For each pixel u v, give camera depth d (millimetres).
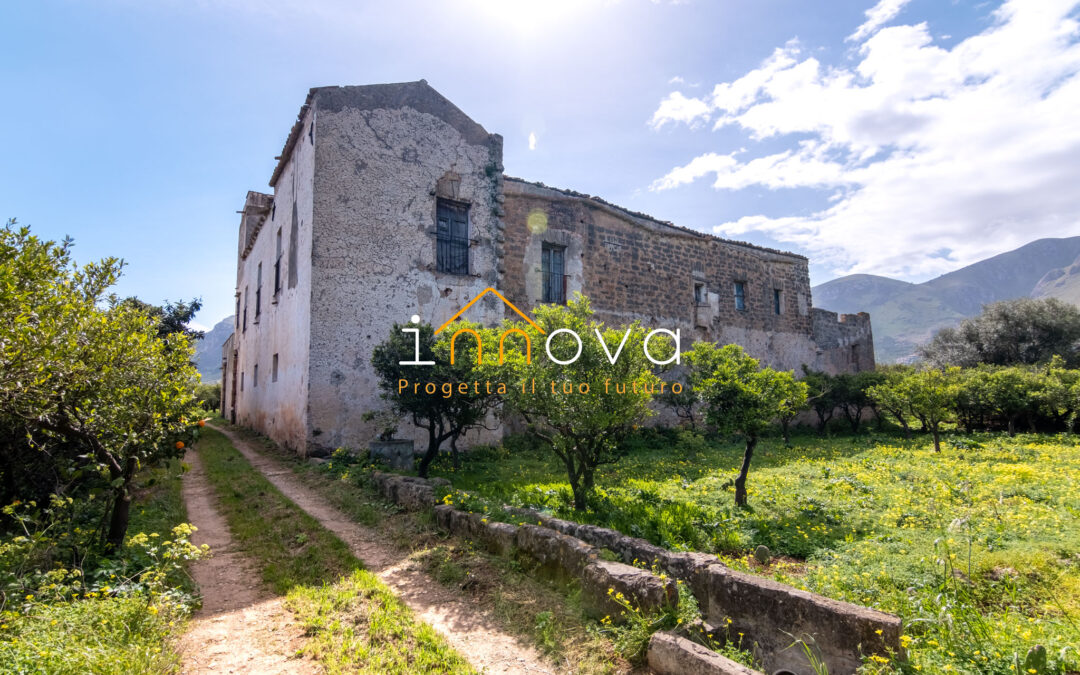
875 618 3246
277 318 15055
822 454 14016
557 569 4840
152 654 3336
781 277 22359
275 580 5117
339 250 11953
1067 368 25469
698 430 17297
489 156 14328
